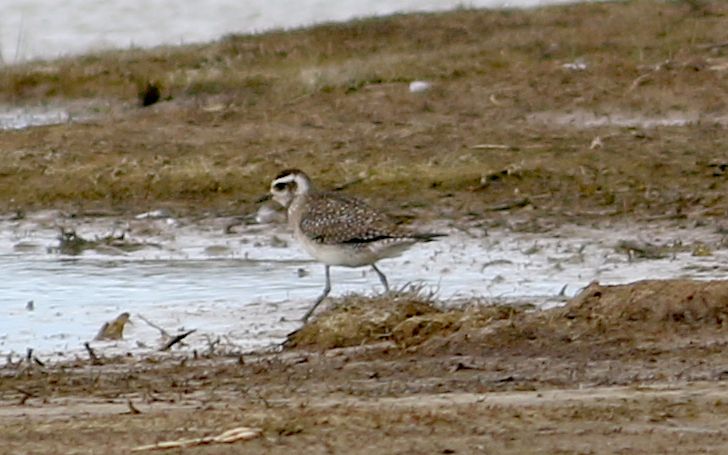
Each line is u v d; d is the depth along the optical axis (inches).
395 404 413.1
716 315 503.2
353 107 919.0
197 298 616.7
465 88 936.9
